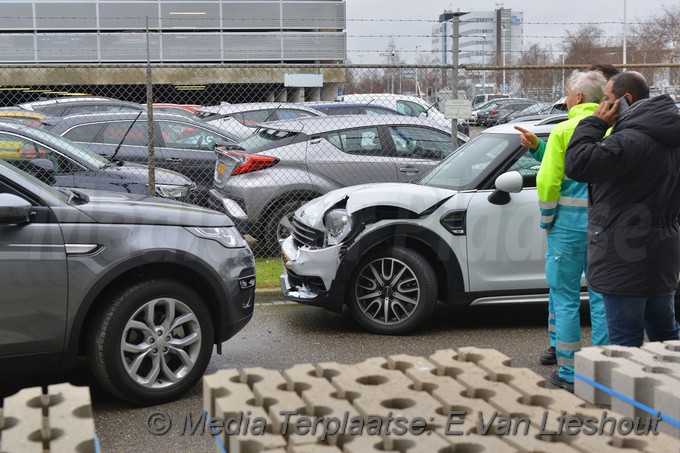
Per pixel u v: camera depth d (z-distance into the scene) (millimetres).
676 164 4078
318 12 30062
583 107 4820
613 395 2367
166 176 9078
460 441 1896
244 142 9844
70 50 29438
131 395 4746
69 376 5441
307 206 6887
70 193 5109
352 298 6480
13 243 4477
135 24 29672
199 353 4977
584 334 6508
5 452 1789
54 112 14578
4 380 5336
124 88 25578
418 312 6402
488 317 7133
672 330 4449
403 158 9539
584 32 28953
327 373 2402
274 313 7340
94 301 4758
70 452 1786
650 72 22438
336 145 9445
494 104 23031
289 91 24266
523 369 2381
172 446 4223
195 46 29891
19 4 29016
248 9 29703
